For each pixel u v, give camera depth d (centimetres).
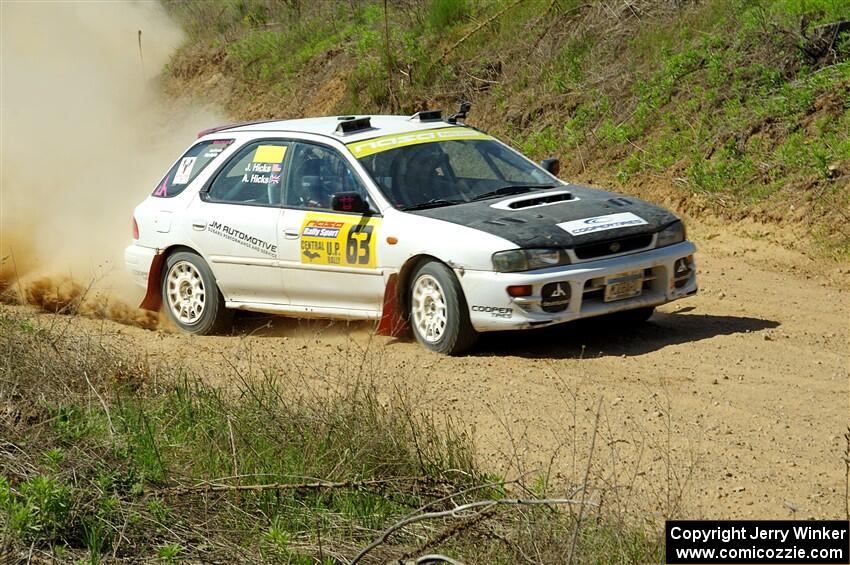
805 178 1969
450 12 3147
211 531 862
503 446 1045
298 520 873
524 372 1262
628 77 2525
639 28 2642
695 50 2425
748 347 1320
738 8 2469
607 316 1446
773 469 955
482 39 2995
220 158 1603
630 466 976
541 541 786
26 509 829
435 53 3077
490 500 804
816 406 1100
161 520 866
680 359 1280
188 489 899
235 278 1552
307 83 3434
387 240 1382
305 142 1513
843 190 1902
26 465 936
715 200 2073
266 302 1537
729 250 1922
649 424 1073
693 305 1572
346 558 812
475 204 1408
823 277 1717
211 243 1568
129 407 1089
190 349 1473
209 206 1582
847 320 1447
